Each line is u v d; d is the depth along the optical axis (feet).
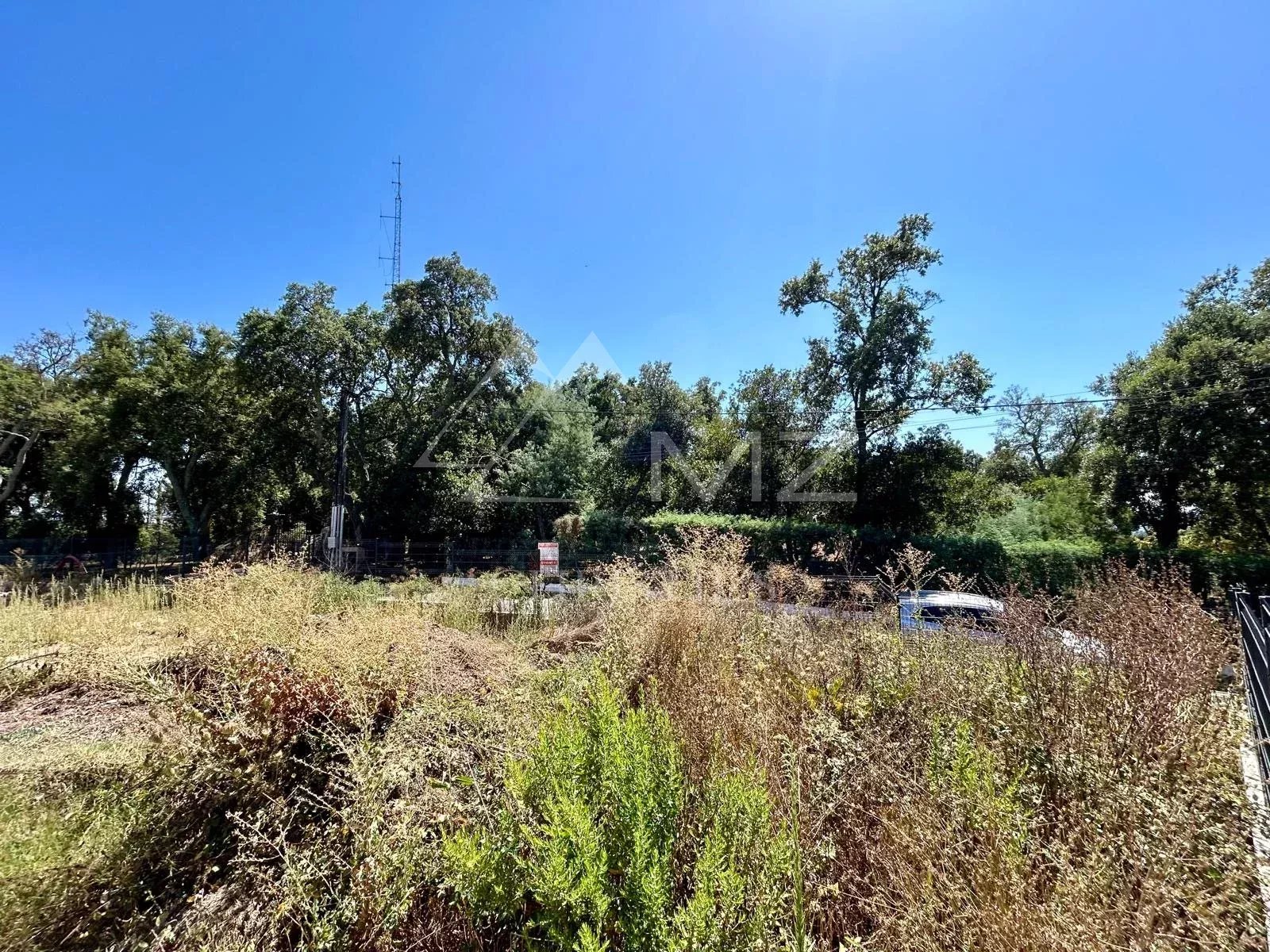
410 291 77.15
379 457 76.18
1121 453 48.55
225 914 5.84
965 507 58.75
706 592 12.78
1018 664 9.49
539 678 10.41
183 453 75.05
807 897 5.45
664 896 4.50
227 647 9.70
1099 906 4.70
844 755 7.35
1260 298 50.39
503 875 5.15
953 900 4.79
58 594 20.03
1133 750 6.70
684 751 7.30
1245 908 4.73
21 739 8.36
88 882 6.07
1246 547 45.83
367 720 8.14
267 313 73.05
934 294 59.06
